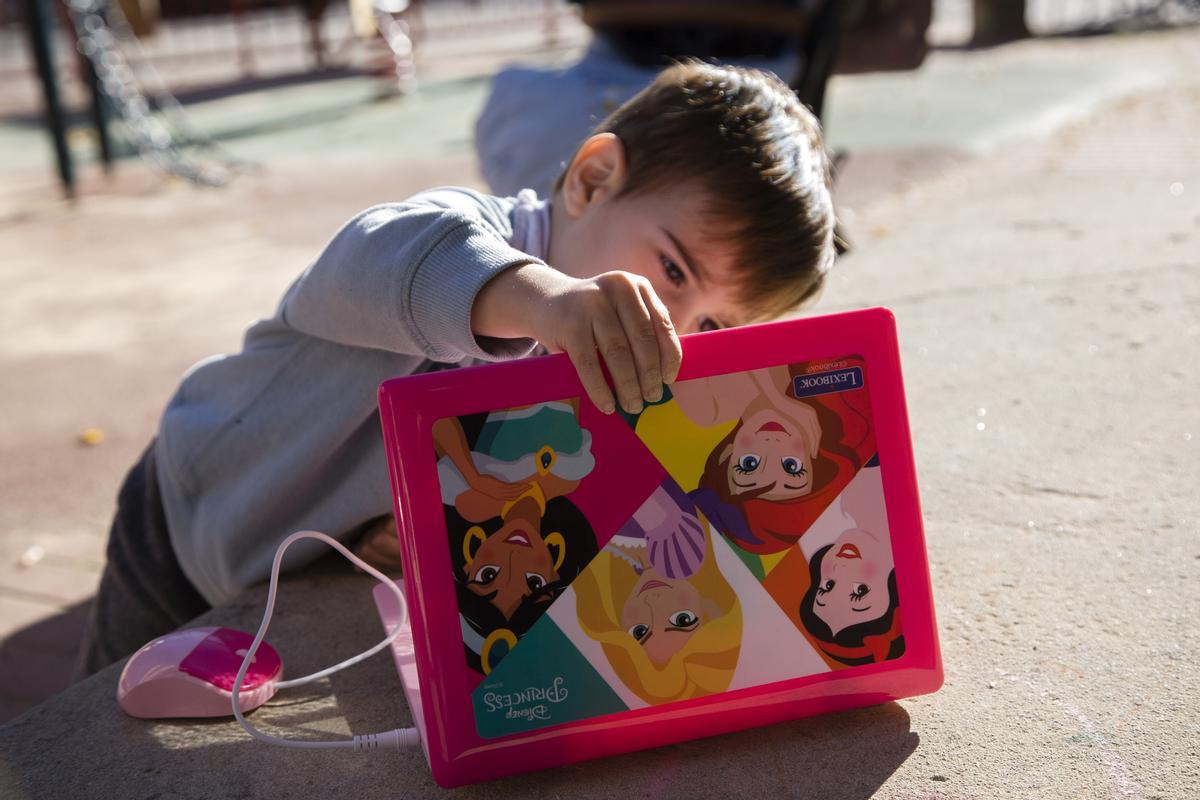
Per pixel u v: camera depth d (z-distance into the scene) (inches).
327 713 55.5
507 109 127.2
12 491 131.6
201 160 309.1
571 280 48.4
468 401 46.9
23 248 236.5
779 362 49.7
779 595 49.9
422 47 576.4
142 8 386.6
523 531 47.5
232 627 64.1
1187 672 54.6
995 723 51.3
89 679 59.4
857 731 51.2
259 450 68.8
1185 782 47.0
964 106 297.1
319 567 71.6
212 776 50.4
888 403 50.9
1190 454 79.9
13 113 436.8
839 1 148.9
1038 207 168.9
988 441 85.0
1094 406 90.2
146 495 77.0
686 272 59.4
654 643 48.8
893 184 200.8
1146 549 66.8
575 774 49.1
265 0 585.0
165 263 218.2
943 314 119.3
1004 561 66.4
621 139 62.9
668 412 48.6
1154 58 377.1
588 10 135.9
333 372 65.9
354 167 289.1
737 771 48.8
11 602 111.0
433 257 52.0
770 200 59.4
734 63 134.1
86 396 156.6
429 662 46.9
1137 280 124.5
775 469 49.8
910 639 51.3
